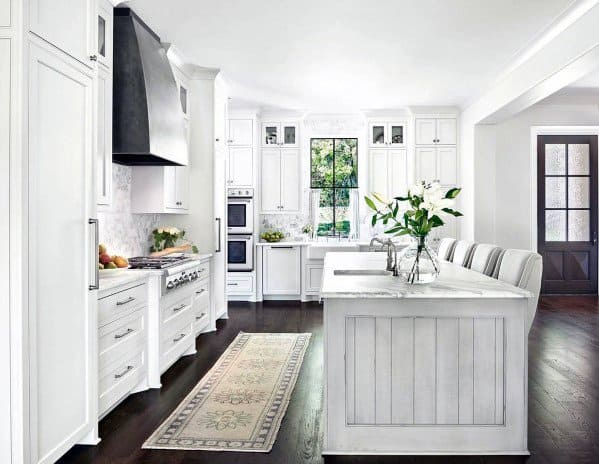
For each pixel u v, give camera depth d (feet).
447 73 19.21
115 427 9.98
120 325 10.67
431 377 8.80
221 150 20.53
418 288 9.06
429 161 24.98
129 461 8.54
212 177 19.01
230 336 17.95
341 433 8.81
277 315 21.75
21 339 7.04
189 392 12.03
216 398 11.57
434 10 13.44
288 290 25.25
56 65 7.95
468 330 8.77
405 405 8.81
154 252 16.96
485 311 8.73
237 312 22.47
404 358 8.82
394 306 8.79
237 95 22.63
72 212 8.48
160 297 12.45
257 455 8.75
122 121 12.69
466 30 14.84
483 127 22.98
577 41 13.57
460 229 25.05
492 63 17.89
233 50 16.69
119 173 14.67
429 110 24.93
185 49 16.63
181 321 14.37
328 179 27.53
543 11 13.47
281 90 21.79
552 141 26.14
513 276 10.45
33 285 7.33
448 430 8.79
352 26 14.57
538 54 16.11
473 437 8.77
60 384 8.09
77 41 8.64
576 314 21.36
